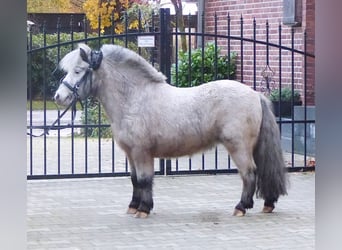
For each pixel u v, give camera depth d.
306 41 14.28
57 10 28.81
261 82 16.95
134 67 9.63
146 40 12.89
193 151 9.74
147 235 8.73
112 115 9.67
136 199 9.95
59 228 9.11
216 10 19.69
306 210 10.15
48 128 12.28
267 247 8.09
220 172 13.08
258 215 9.83
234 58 17.84
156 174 12.91
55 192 11.56
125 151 9.75
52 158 15.02
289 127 15.29
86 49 9.67
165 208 10.34
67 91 9.63
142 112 9.52
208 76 16.84
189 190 11.69
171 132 9.52
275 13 16.97
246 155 9.66
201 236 8.66
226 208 10.32
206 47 17.59
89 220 9.59
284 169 9.88
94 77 9.66
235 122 9.55
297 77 15.95
